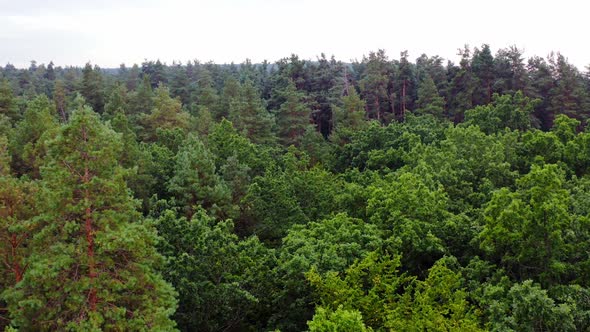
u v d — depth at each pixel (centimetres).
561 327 1678
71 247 1388
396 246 2459
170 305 1559
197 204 3375
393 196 2811
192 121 5862
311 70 8619
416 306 1925
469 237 2678
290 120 6381
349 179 4428
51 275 1324
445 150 4131
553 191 2330
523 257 2220
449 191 3406
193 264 1955
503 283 2123
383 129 5122
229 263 2073
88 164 1437
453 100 7338
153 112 5556
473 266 2384
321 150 5725
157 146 4238
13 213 1622
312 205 3553
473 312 2058
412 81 8088
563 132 4344
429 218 2745
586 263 2161
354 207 3278
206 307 1962
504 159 3966
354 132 5694
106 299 1393
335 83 8075
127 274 1465
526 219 2217
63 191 1391
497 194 2458
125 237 1377
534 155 3959
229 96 7131
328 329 1471
